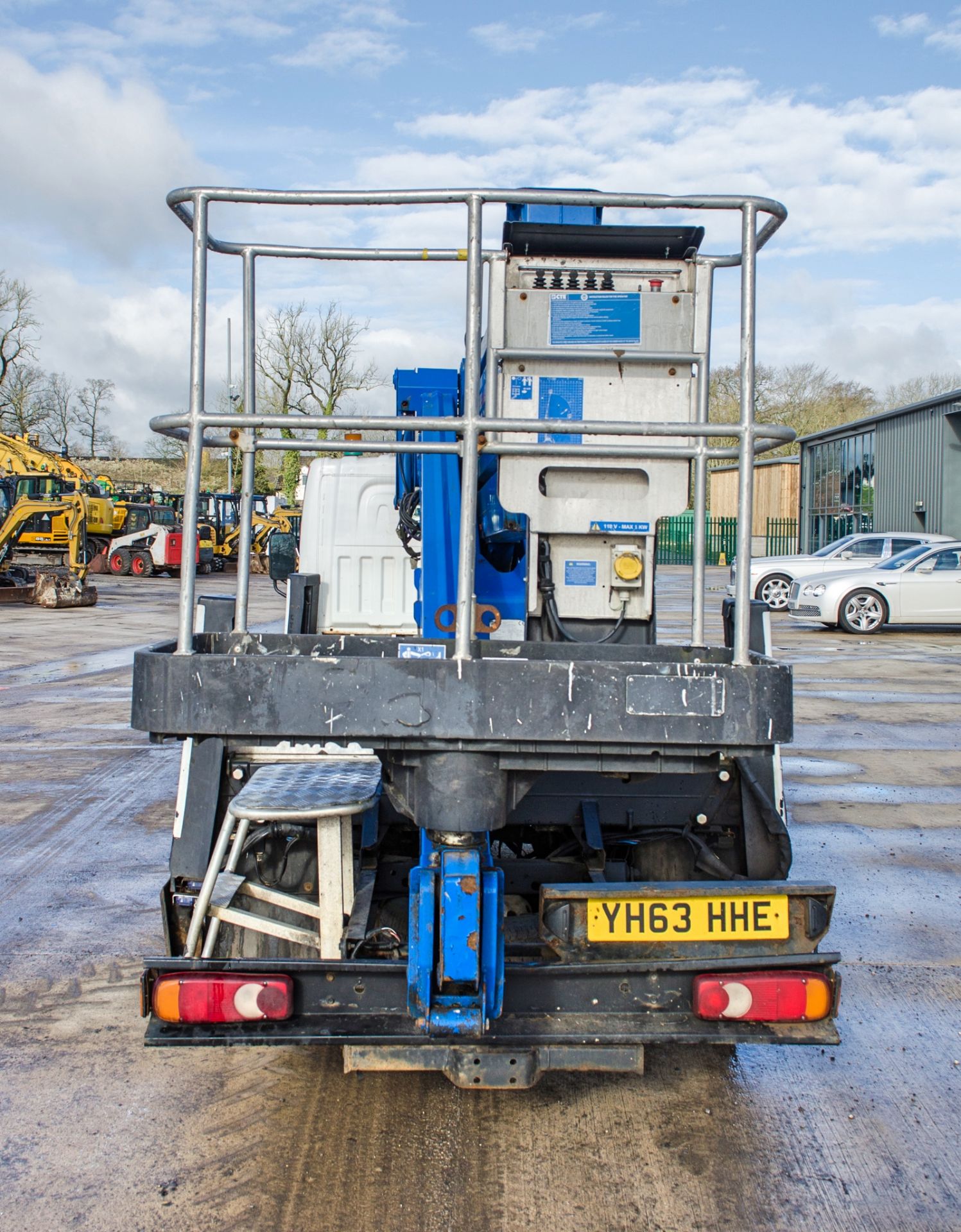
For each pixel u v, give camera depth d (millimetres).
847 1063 3625
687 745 2516
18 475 27578
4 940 4527
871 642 16250
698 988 2758
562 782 3600
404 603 5035
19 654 14156
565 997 2805
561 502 3004
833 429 35656
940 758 8250
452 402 3668
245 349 3701
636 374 3021
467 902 2613
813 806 6863
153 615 20641
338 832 3189
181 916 3285
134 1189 2814
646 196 2678
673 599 22531
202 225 2701
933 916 4953
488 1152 3025
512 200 2654
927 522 29391
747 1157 3023
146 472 65625
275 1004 2729
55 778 7387
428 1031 2605
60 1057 3562
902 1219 2734
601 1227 2682
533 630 3504
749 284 2688
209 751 3316
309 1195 2795
